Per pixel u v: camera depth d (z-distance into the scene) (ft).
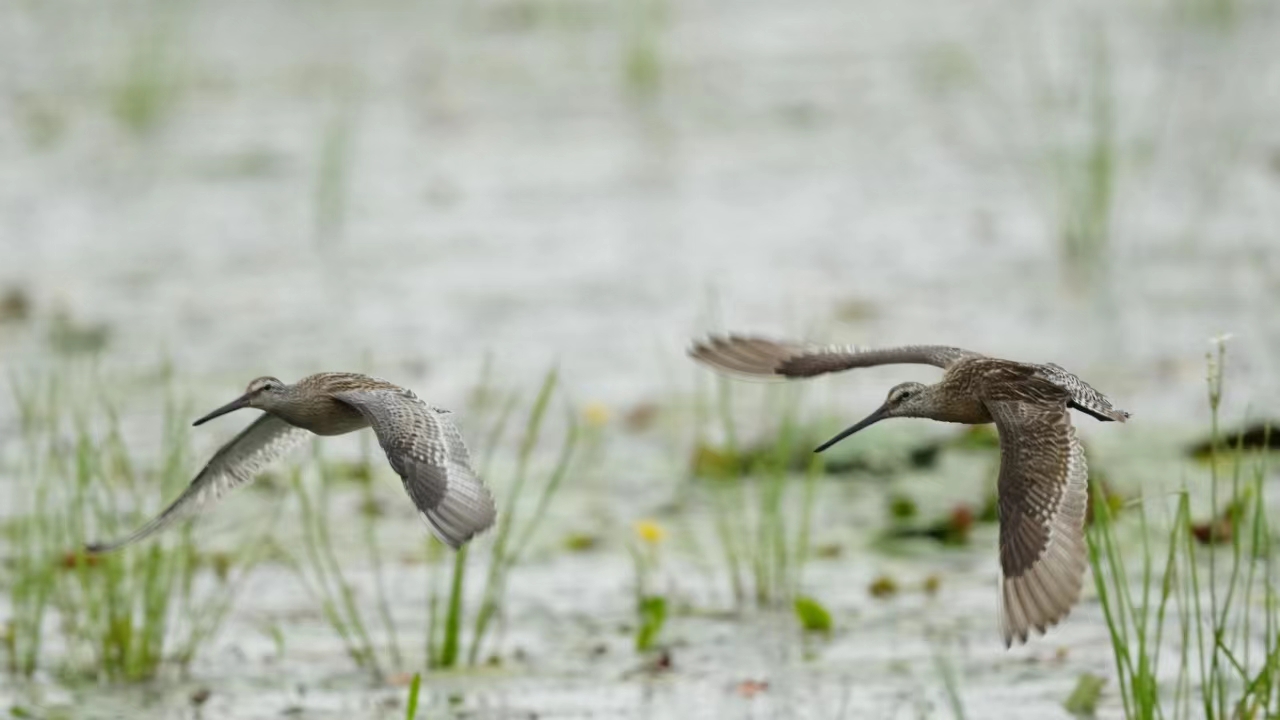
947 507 45.83
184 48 93.20
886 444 49.11
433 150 80.02
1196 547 42.37
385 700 37.01
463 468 27.81
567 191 74.59
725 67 91.30
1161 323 58.23
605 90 88.22
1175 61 88.22
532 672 38.11
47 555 39.68
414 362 56.49
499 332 59.36
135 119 81.82
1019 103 83.51
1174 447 48.11
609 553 44.47
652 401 53.67
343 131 78.43
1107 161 66.54
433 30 98.73
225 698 37.29
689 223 70.49
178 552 42.68
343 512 46.68
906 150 78.69
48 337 58.80
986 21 98.32
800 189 74.33
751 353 33.37
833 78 89.10
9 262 66.74
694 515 46.60
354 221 71.15
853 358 32.94
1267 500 43.75
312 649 39.73
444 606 41.68
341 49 94.84
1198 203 70.59
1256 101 81.82
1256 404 50.37
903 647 38.99
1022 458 28.45
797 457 48.96
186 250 67.92
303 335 58.90
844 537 44.86
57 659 39.47
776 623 40.47
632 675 37.91
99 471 40.70
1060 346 56.59
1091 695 35.70
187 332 59.11
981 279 63.31
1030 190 72.84
